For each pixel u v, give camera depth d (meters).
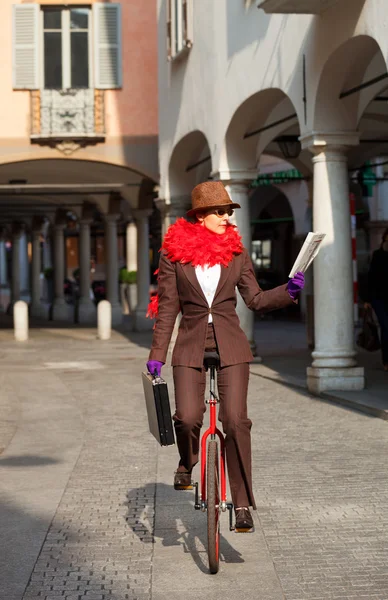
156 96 24.78
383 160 27.88
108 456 9.15
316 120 12.86
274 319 36.78
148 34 24.78
